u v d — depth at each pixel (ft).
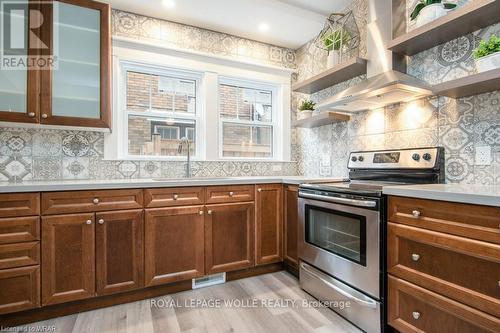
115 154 8.11
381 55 6.89
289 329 5.39
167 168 8.80
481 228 3.63
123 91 8.47
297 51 11.06
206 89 9.39
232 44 9.90
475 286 3.73
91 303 6.15
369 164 7.45
